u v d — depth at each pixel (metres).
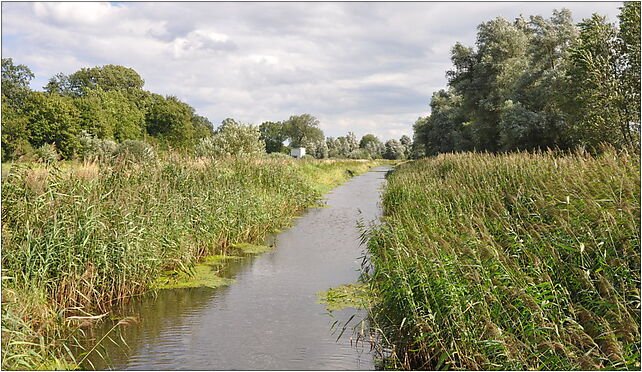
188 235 10.52
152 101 80.50
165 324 7.02
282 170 20.48
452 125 48.97
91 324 7.05
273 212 15.83
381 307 6.99
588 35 18.80
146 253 8.74
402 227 8.58
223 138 31.83
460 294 5.41
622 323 4.45
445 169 18.62
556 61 31.33
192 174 13.48
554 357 4.36
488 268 5.81
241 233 13.15
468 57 43.69
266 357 5.85
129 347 6.18
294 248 12.42
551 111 28.58
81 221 8.03
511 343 4.55
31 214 7.80
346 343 6.25
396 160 117.62
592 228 6.03
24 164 8.67
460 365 4.94
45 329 6.55
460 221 7.99
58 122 48.28
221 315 7.41
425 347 5.57
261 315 7.39
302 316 7.31
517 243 6.08
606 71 18.34
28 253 6.98
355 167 57.88
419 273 6.06
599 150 18.45
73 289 7.39
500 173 12.27
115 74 80.00
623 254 5.45
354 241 13.33
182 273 9.91
